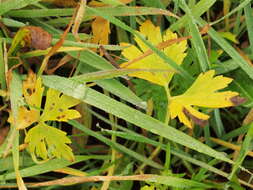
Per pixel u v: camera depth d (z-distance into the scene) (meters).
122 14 0.31
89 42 0.32
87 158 0.31
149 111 0.32
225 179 0.32
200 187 0.31
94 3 0.32
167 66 0.31
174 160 0.33
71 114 0.30
